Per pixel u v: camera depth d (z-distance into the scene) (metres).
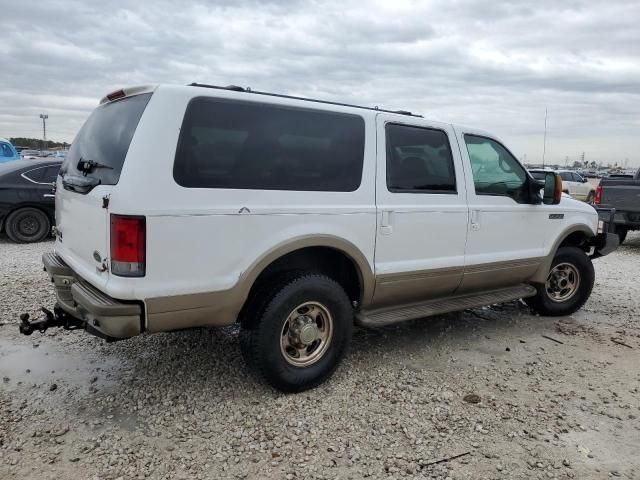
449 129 4.67
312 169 3.79
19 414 3.48
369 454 3.15
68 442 3.19
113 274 3.13
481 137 4.95
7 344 4.63
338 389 3.96
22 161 9.98
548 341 5.13
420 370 4.34
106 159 3.40
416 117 4.45
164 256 3.18
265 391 3.88
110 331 3.13
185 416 3.51
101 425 3.39
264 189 3.55
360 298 4.19
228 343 4.74
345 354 4.05
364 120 4.07
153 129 3.16
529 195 5.25
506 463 3.09
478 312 6.04
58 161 10.04
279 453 3.13
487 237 4.91
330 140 3.89
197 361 4.36
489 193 4.93
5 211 9.54
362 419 3.53
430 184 4.47
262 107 3.58
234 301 3.47
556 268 5.77
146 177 3.11
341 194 3.90
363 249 4.04
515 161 5.20
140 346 4.65
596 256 6.18
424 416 3.59
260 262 3.53
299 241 3.67
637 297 6.91
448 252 4.62
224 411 3.59
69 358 4.38
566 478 2.97
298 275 3.77
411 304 4.62
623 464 3.12
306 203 3.72
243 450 3.16
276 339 3.67
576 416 3.65
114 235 3.09
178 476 2.91
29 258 8.27
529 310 6.17
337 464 3.05
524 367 4.47
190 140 3.28
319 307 3.88
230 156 3.43
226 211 3.37
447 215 4.55
